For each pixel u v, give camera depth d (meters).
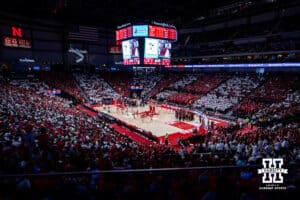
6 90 29.91
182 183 5.16
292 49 36.19
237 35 49.03
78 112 30.70
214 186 4.88
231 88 40.88
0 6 39.28
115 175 5.76
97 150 11.70
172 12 49.06
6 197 4.19
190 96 43.34
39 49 48.59
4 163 5.98
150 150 13.98
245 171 5.85
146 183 5.36
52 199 4.08
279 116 25.78
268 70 42.62
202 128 27.33
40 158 7.39
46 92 40.22
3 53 41.00
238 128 24.89
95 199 4.61
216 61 49.31
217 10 48.22
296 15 41.72
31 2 37.91
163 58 38.25
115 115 35.47
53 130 15.56
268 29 44.22
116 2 40.53
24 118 17.50
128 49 37.88
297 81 34.88
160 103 46.09
